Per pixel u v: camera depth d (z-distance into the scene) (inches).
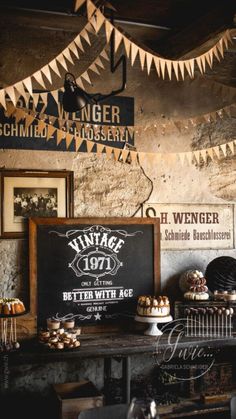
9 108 137.9
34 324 142.7
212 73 174.1
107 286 159.3
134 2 135.0
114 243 160.2
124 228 161.5
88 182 157.9
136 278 162.6
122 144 162.2
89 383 147.0
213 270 159.9
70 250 155.3
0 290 148.6
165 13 142.5
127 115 163.0
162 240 166.4
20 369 151.0
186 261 168.9
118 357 145.3
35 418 151.1
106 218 158.6
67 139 122.6
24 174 149.9
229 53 175.5
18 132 150.5
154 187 165.3
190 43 144.9
